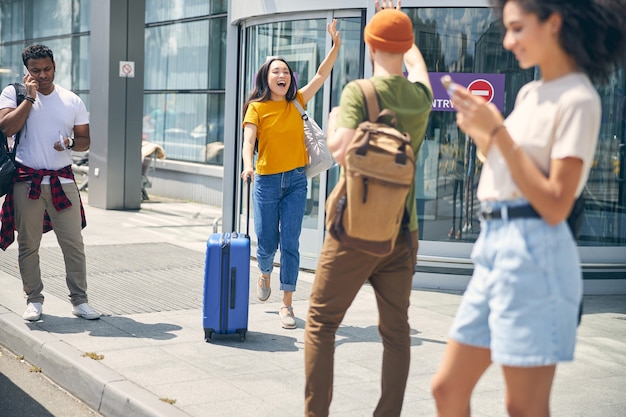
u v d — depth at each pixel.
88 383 5.03
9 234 6.29
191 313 6.80
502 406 4.70
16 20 23.25
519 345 2.74
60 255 9.36
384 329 3.93
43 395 5.18
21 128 6.18
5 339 6.28
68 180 6.31
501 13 2.98
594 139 2.73
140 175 14.25
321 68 6.34
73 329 6.13
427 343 6.07
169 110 17.00
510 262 2.76
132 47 13.85
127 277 8.29
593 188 8.09
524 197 2.78
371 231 3.53
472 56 7.79
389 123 3.62
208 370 5.22
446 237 8.01
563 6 2.72
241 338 5.94
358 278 3.75
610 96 8.02
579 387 5.16
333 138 3.63
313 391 3.83
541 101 2.79
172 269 8.84
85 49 19.31
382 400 3.95
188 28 16.22
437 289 8.04
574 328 2.79
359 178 3.48
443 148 7.93
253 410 4.52
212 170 15.39
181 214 13.98
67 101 6.27
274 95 6.27
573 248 2.80
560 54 2.79
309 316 3.86
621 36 2.83
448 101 7.87
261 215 6.36
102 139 13.98
